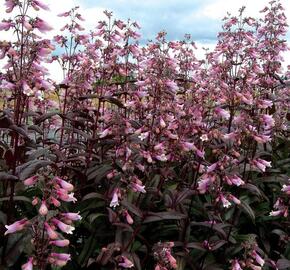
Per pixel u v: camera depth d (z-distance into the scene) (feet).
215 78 2.31
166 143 1.82
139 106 2.15
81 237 1.92
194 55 2.94
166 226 1.83
